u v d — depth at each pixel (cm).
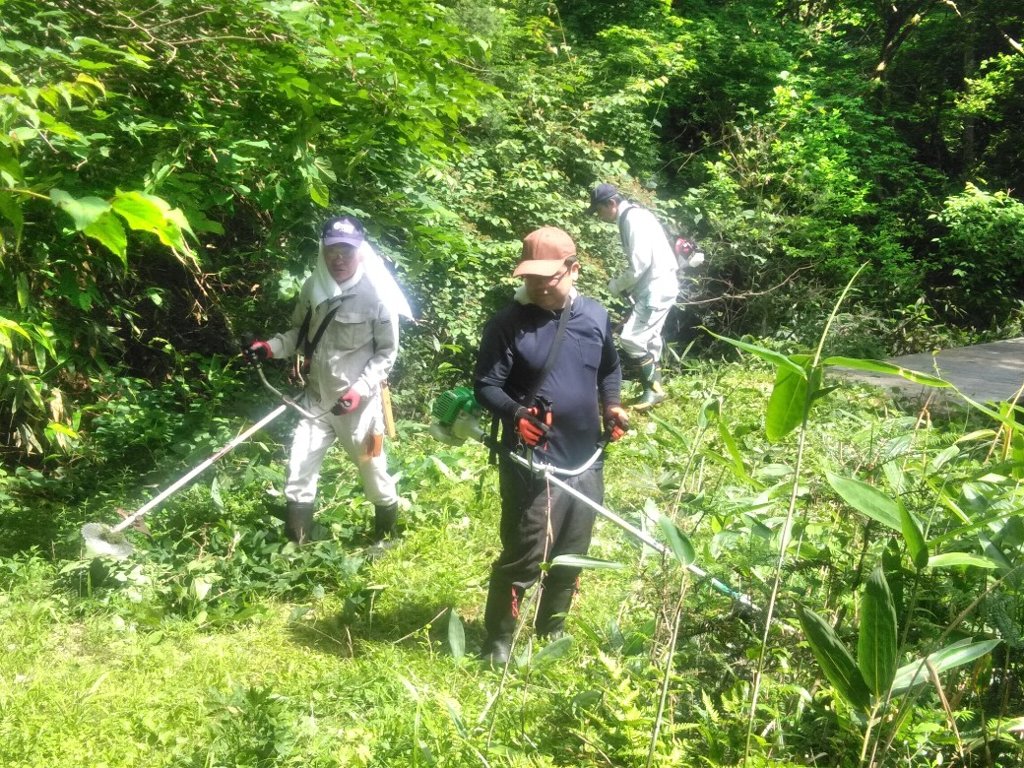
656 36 1666
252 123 604
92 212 175
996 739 250
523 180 1180
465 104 632
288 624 487
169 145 558
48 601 483
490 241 1127
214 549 551
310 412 557
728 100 1783
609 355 438
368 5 611
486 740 289
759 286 1529
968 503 268
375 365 553
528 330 416
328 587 535
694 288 1502
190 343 977
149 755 357
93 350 648
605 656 297
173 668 432
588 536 430
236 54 585
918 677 235
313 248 718
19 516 632
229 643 464
